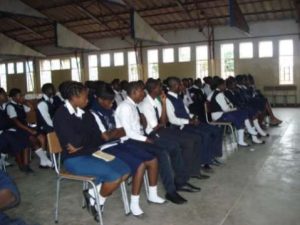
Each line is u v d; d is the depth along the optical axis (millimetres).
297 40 10930
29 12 9453
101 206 2408
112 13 11430
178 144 2996
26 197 3027
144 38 10492
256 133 4961
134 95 2793
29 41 14953
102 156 2369
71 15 12078
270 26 11242
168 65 13031
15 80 16875
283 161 3828
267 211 2492
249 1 9883
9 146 3736
